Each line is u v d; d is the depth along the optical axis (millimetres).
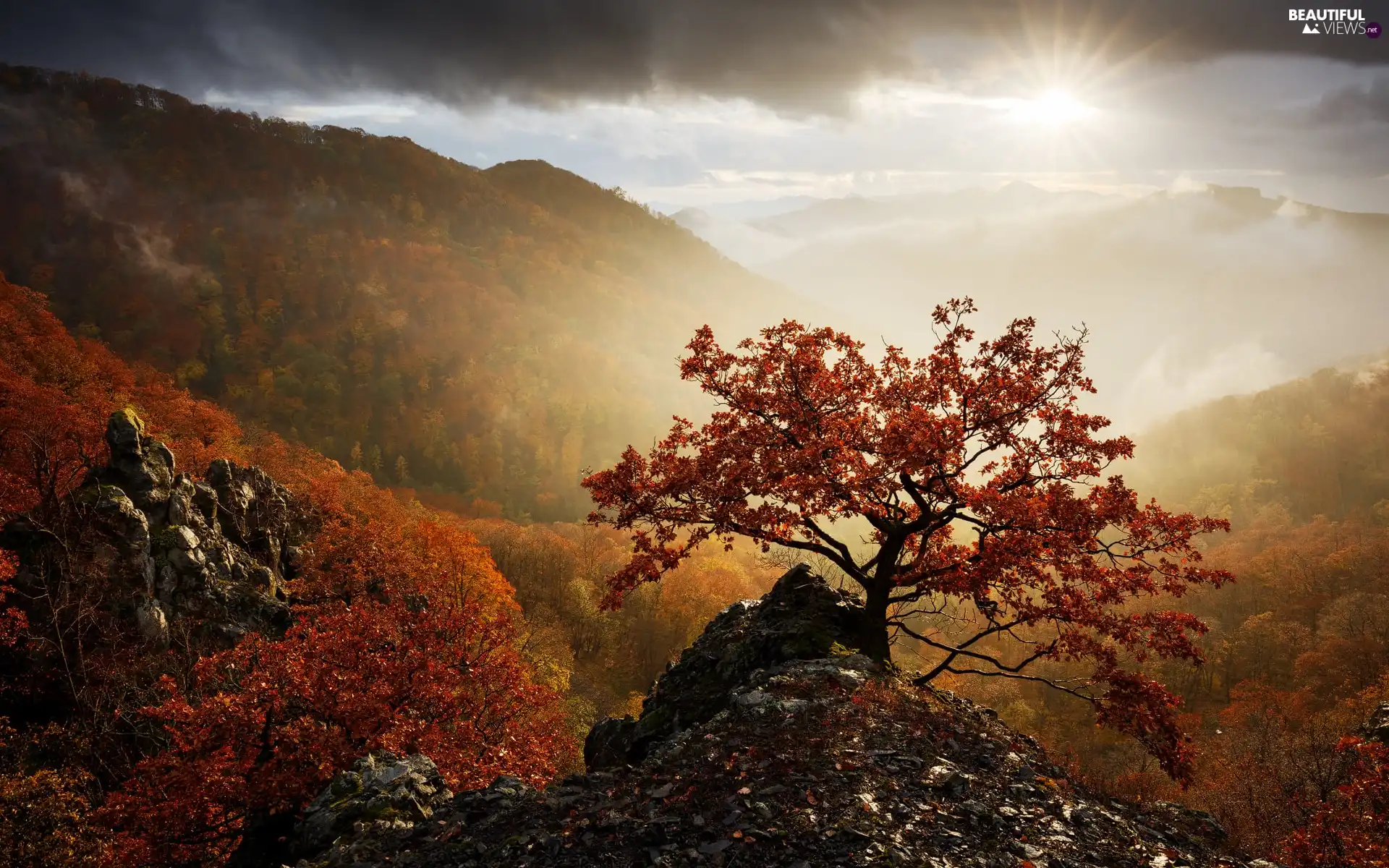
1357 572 100688
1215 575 13445
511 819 9312
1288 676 81188
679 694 15711
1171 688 81938
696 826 8578
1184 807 10875
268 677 21969
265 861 19141
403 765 12570
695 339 16625
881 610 15391
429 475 174750
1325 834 11312
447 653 26484
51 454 44406
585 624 83688
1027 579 14531
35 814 18812
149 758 21156
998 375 15062
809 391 16109
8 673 28359
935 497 14547
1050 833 8727
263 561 45219
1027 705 72250
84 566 31875
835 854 7977
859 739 10664
